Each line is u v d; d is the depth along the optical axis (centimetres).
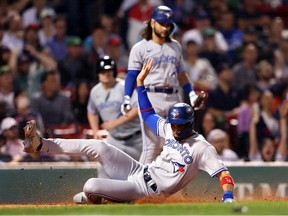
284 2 7100
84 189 3086
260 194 3959
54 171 3694
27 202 3688
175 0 6525
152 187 3100
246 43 6166
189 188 3697
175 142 3083
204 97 3378
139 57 3425
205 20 6281
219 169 3003
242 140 5088
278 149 5134
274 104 5531
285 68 6222
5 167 3691
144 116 3209
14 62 5553
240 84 5809
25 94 5047
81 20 6397
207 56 5934
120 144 3941
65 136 4697
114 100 4019
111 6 6512
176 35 5925
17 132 4441
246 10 6712
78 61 5744
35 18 6100
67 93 5366
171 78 3428
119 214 2462
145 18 6238
